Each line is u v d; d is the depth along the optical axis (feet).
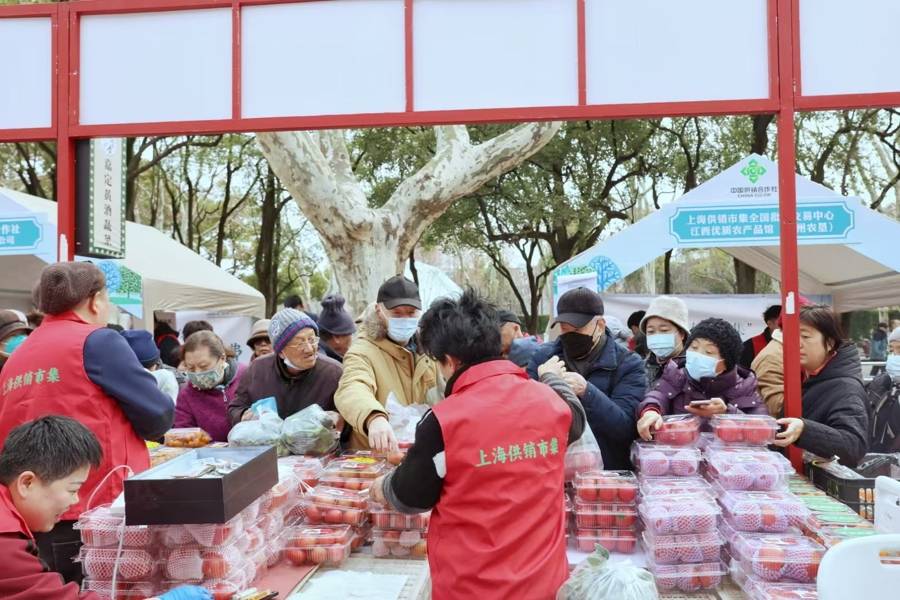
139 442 8.07
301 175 30.40
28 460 5.75
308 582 7.16
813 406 9.61
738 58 9.29
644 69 9.40
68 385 7.55
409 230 32.73
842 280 31.30
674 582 7.14
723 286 82.48
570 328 9.53
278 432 9.32
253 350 18.65
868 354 63.62
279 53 9.86
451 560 5.72
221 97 9.93
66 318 8.08
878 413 17.75
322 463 9.21
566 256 58.13
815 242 22.52
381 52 9.73
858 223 22.25
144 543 6.29
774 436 8.30
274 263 66.54
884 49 9.10
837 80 9.15
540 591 5.59
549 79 9.52
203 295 32.45
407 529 7.85
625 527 7.88
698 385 9.32
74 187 10.32
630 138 52.21
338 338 14.69
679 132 52.39
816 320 9.73
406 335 9.67
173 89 10.00
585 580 5.61
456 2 9.61
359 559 7.83
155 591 6.35
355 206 31.35
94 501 7.54
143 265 29.94
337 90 9.78
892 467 11.52
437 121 9.65
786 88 9.19
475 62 9.61
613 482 8.04
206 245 75.05
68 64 10.13
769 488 7.73
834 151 53.52
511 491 5.71
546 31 9.52
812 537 7.20
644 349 21.24
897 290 28.48
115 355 7.73
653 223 23.06
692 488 7.82
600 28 9.43
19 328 14.82
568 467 8.48
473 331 6.13
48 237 23.12
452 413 5.79
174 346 26.30
